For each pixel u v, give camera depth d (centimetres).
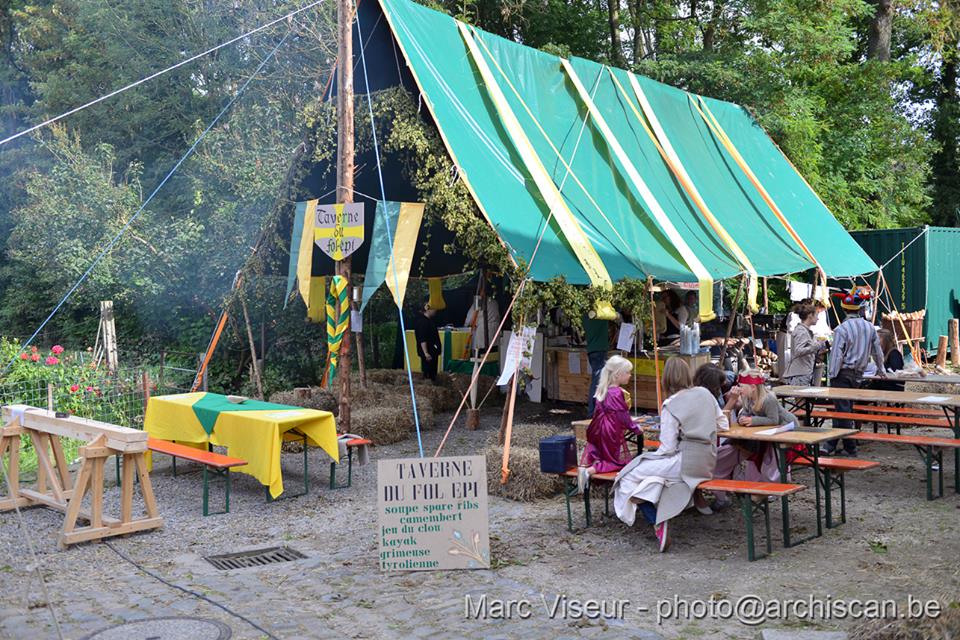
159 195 2316
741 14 2311
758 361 1513
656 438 906
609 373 739
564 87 1285
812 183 2158
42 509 839
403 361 1748
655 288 1171
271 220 1197
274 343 1766
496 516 784
